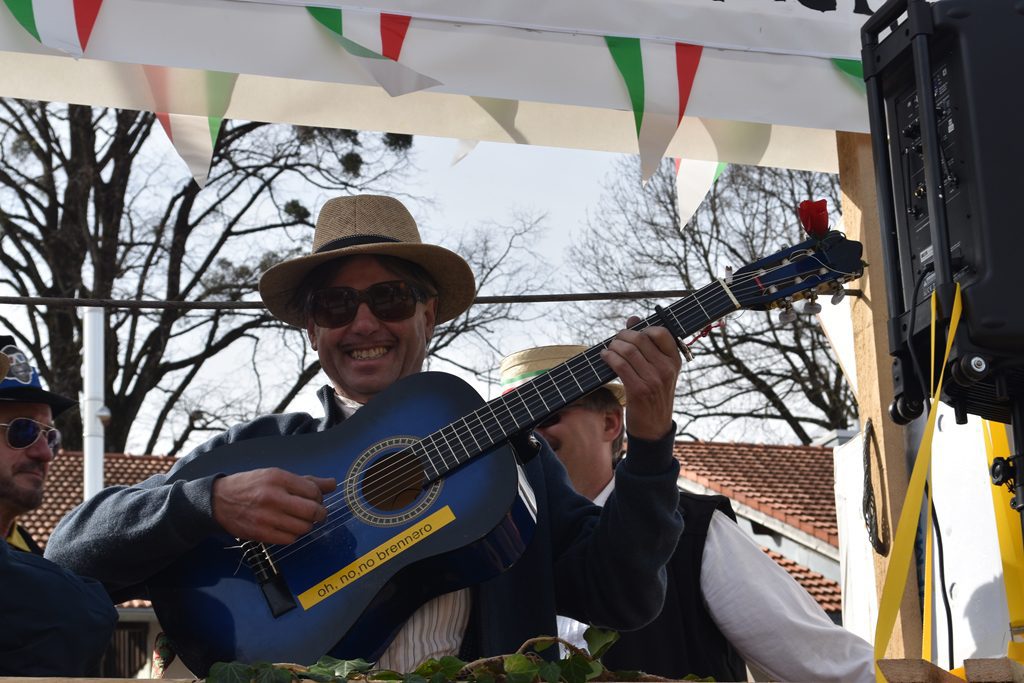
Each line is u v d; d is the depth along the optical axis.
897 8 2.51
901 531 2.07
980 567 3.26
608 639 2.19
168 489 2.67
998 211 2.30
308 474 2.74
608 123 3.78
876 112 2.55
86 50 3.08
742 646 3.31
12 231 16.75
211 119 3.44
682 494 3.43
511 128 3.75
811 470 14.86
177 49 3.14
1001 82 2.37
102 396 13.40
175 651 2.72
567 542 2.97
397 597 2.66
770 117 3.46
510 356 4.54
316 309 3.12
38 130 16.88
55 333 16.86
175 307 4.17
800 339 17.62
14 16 3.09
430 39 3.29
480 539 2.65
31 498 3.49
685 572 3.32
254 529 2.57
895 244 2.51
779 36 3.51
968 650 3.28
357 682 1.97
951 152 2.38
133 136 17.19
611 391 3.90
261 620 2.63
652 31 3.42
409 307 3.13
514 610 2.79
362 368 3.10
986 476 3.25
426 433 2.78
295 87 3.58
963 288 2.30
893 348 2.45
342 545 2.66
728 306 2.67
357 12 3.25
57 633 2.50
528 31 3.35
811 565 13.30
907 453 3.57
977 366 2.26
